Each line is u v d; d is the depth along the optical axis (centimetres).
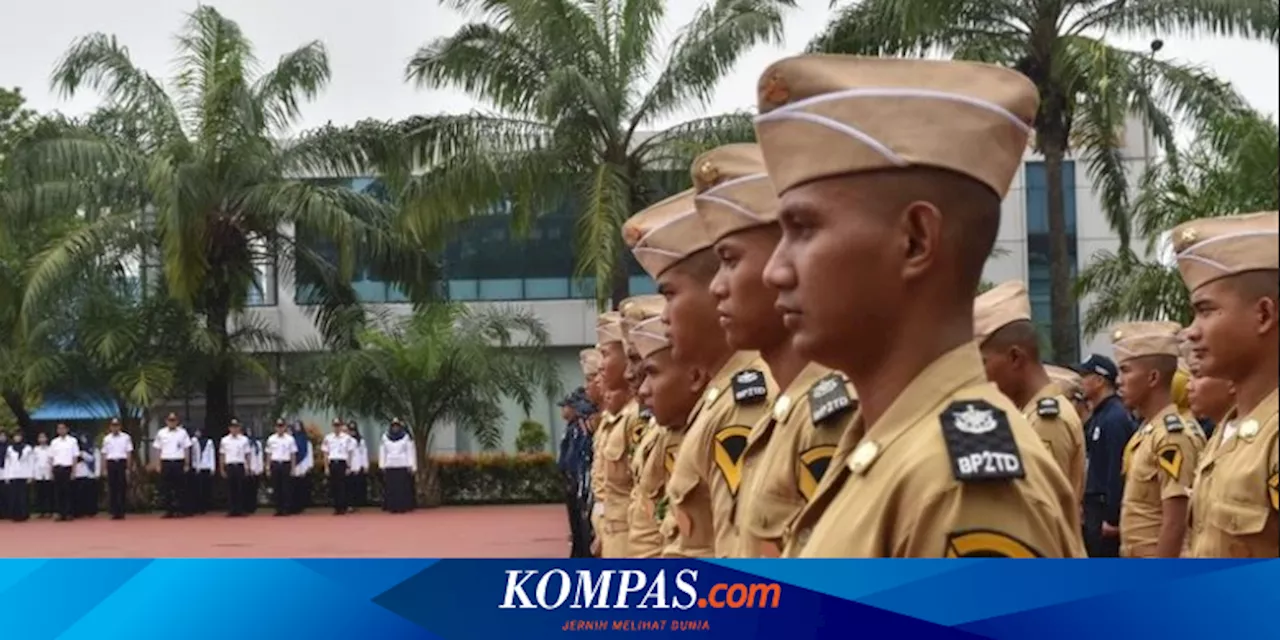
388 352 2242
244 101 2102
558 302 2806
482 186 1752
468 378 2272
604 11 1781
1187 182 1219
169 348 2209
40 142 2080
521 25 1738
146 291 2255
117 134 2202
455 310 2305
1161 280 1223
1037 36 1288
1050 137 1320
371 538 1689
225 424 2305
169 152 2072
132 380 2109
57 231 2269
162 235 2041
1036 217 2228
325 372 2222
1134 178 1600
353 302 2286
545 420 2828
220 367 2234
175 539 1739
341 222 2080
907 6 1233
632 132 1764
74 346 2242
